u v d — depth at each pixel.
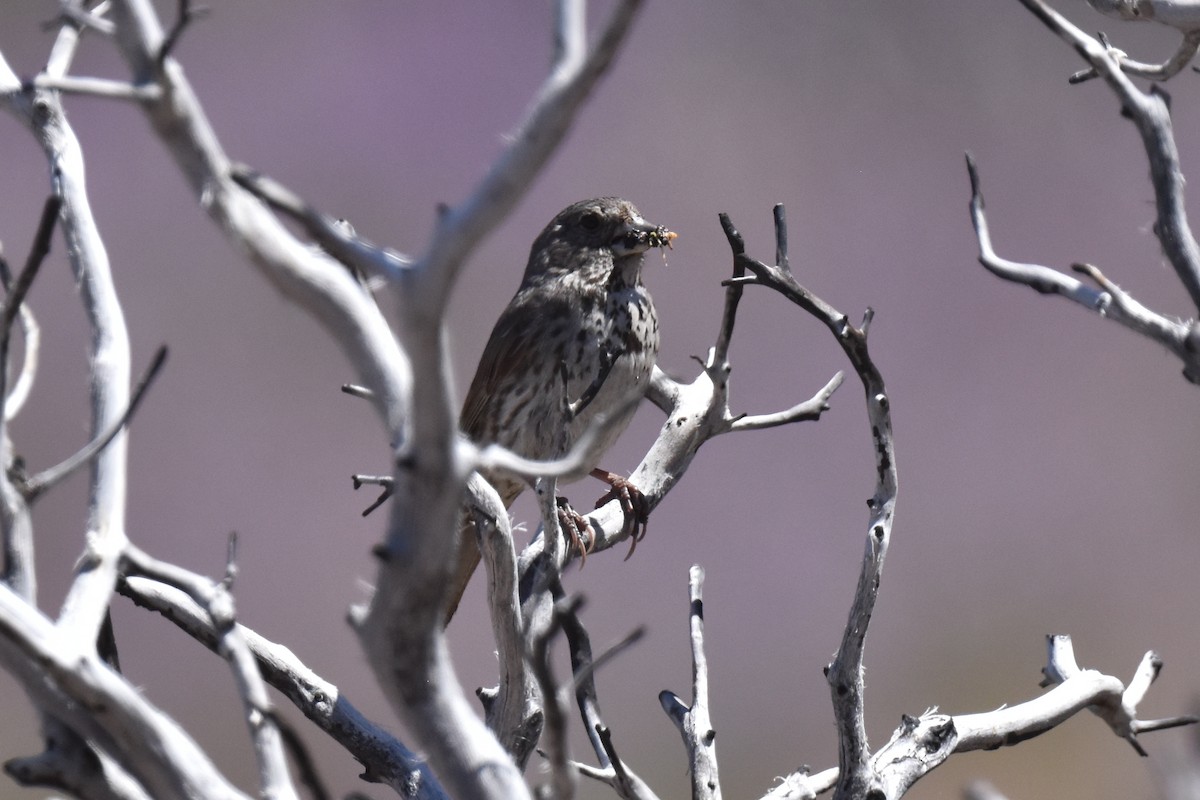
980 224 3.61
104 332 3.22
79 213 3.42
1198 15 3.52
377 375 2.40
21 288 2.72
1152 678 4.44
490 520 3.77
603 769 4.18
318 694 3.99
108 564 2.82
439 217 2.18
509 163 2.15
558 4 2.17
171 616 4.01
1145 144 3.32
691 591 4.28
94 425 3.12
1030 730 4.21
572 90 2.13
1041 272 3.47
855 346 3.72
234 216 2.32
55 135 3.56
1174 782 3.23
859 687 3.85
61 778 2.64
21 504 2.74
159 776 2.50
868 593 3.80
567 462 2.31
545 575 4.09
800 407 5.36
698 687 4.11
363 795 2.61
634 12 2.11
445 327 2.21
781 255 3.78
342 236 2.25
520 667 3.88
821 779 4.21
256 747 2.63
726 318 5.15
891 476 3.79
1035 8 3.33
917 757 4.02
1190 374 3.31
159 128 2.29
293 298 2.39
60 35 3.76
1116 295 3.38
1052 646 4.55
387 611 2.35
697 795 3.97
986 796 3.62
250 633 4.00
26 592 2.74
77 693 2.47
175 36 2.26
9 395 3.29
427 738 2.40
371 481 3.82
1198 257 3.30
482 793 2.40
